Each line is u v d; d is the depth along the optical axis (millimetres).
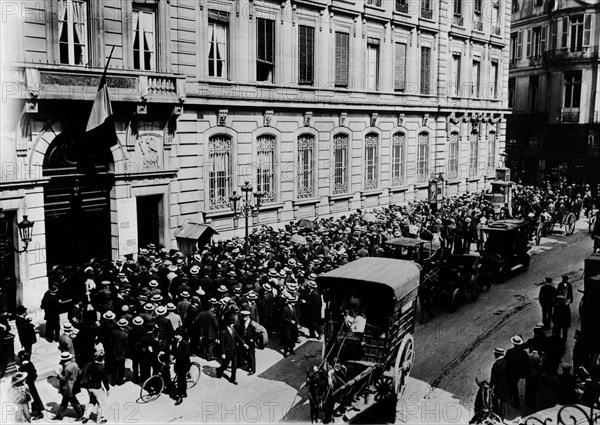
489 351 17750
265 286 18297
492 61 47094
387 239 25750
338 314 14562
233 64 26312
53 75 18953
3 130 18375
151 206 23922
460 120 43125
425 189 40188
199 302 17188
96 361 14078
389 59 35719
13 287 19250
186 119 24406
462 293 22484
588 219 39344
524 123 55719
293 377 15945
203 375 15984
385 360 13789
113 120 21469
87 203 21609
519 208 37750
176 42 23859
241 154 27062
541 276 26719
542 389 13398
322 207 31969
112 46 20328
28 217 19109
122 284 17500
